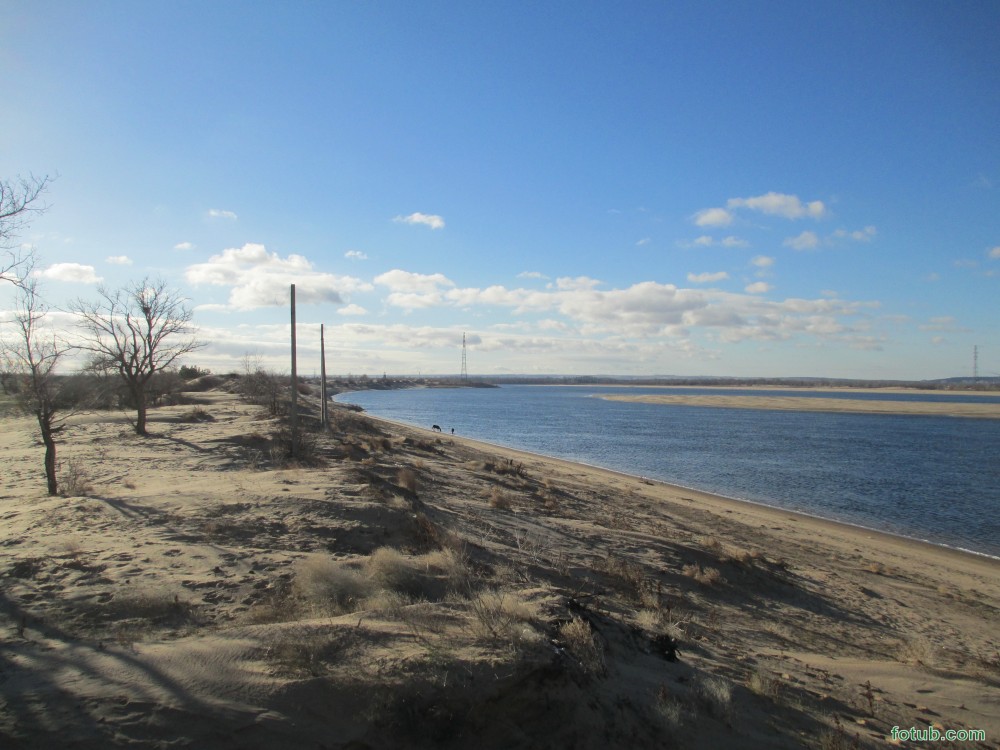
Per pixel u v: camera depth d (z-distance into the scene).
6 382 17.30
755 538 21.11
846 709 7.62
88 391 38.28
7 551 8.74
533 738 4.91
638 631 8.00
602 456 51.03
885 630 12.88
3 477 18.81
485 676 5.08
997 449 56.38
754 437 67.75
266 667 4.83
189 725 4.06
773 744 6.08
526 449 55.88
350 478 16.34
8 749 3.67
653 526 20.39
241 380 66.38
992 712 8.29
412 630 5.82
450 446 43.72
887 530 26.00
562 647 6.15
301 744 4.11
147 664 4.78
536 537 14.77
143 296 30.95
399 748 4.39
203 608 6.93
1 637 5.53
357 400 167.12
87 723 3.96
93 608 6.51
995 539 24.89
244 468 20.77
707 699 6.56
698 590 12.84
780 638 10.93
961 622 14.09
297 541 10.20
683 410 123.56
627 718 5.61
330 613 6.81
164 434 30.75
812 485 37.03
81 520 10.84
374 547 10.44
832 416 104.94
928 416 103.88
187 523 10.77
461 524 14.34
